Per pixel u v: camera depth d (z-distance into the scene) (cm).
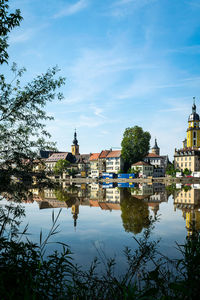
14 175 755
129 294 317
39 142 784
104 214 1775
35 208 2088
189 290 304
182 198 2772
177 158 9494
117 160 10056
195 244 405
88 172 11306
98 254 853
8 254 469
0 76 689
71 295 411
